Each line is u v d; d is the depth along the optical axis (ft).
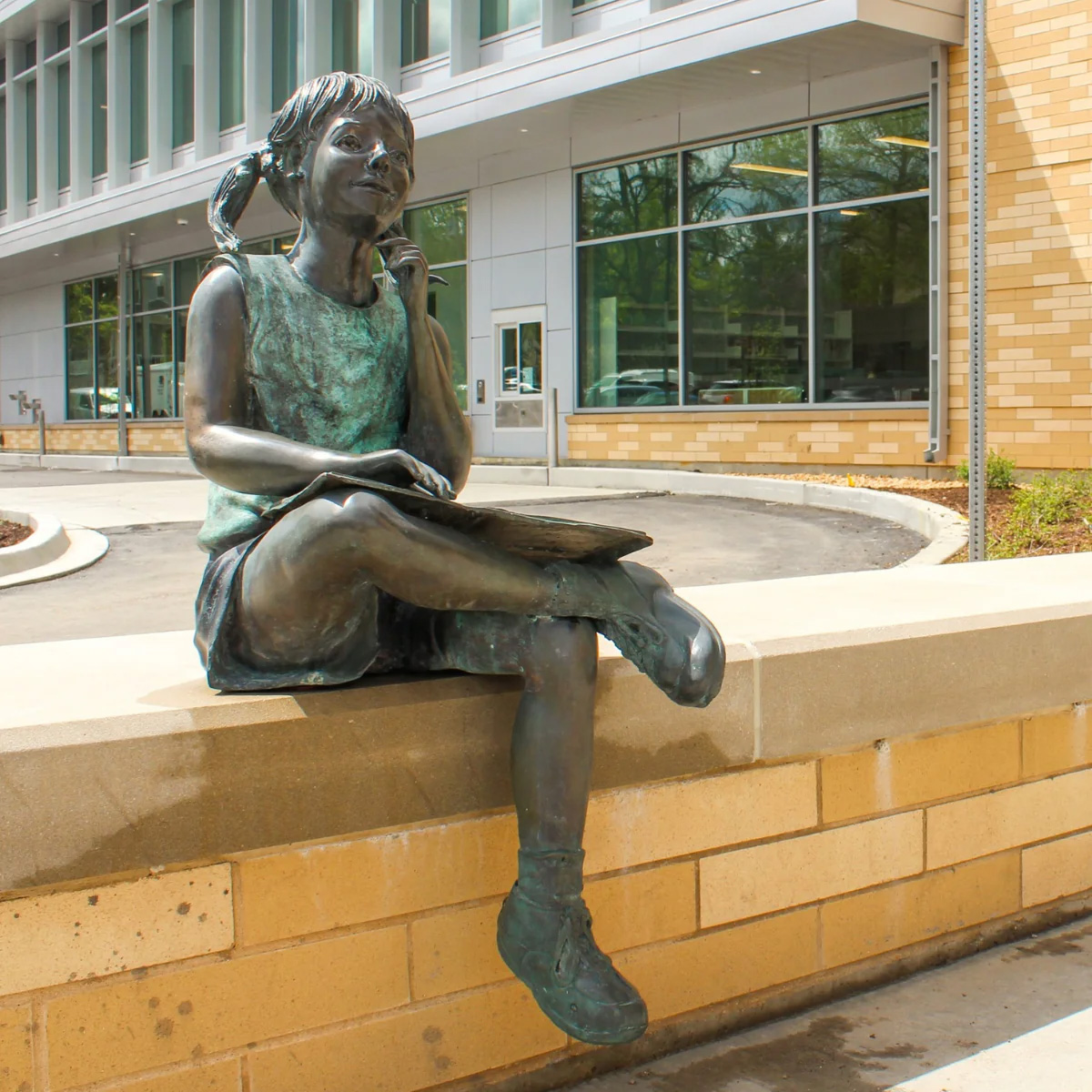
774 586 13.50
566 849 7.86
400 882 8.43
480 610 7.64
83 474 75.66
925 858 11.25
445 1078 8.73
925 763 11.16
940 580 14.07
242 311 8.24
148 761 7.34
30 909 7.14
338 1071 8.26
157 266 88.69
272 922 7.95
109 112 89.92
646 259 57.57
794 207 51.72
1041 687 11.64
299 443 7.90
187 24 83.46
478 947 8.80
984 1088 9.21
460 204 66.39
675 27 47.88
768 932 10.32
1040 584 13.56
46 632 24.16
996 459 41.96
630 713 9.27
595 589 7.81
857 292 49.90
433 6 66.13
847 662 10.32
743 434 53.57
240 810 7.66
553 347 61.77
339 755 8.01
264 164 8.64
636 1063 9.66
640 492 49.96
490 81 55.31
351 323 8.64
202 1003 7.73
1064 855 12.33
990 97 44.32
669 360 57.11
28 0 93.56
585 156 59.31
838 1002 10.73
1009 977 11.16
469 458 9.11
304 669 8.06
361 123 8.33
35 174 103.04
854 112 49.39
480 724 8.58
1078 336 42.78
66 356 101.09
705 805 9.86
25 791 6.98
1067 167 42.65
